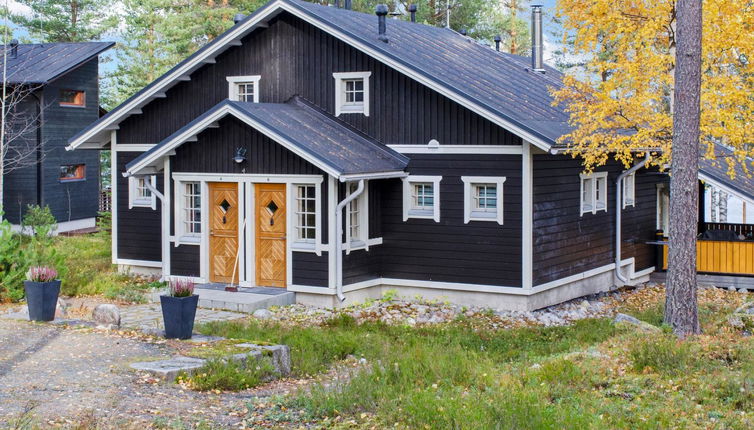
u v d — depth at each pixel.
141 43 46.09
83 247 28.81
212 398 11.03
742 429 9.54
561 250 20.67
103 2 49.00
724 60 20.45
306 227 19.91
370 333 16.62
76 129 35.44
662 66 20.34
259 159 20.09
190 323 14.05
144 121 23.77
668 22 20.50
